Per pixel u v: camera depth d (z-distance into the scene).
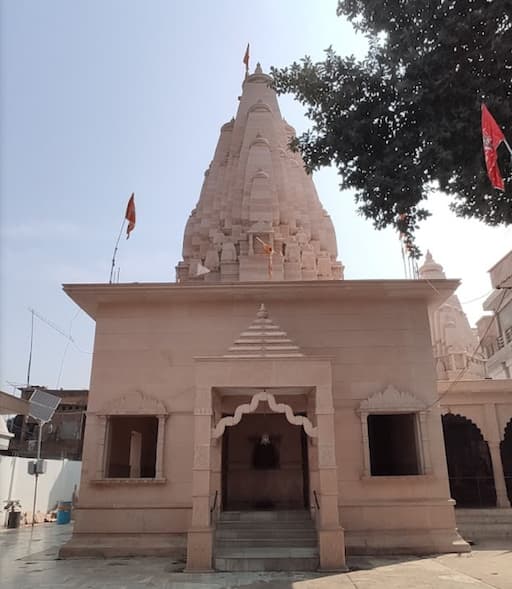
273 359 12.83
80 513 14.05
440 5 9.06
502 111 8.78
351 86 9.92
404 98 9.41
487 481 22.12
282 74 10.45
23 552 14.48
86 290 15.61
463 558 12.72
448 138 9.18
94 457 14.56
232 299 16.02
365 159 10.25
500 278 29.47
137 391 15.12
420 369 15.30
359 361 15.38
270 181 25.98
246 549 12.29
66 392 38.59
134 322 15.87
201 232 28.80
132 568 11.76
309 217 28.61
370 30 9.93
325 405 12.45
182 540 13.71
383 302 15.98
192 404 15.02
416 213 10.58
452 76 9.11
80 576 10.80
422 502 14.04
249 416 18.05
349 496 14.14
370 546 13.48
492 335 33.22
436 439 14.67
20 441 35.03
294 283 15.64
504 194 9.56
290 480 17.36
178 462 14.49
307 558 11.56
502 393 19.34
